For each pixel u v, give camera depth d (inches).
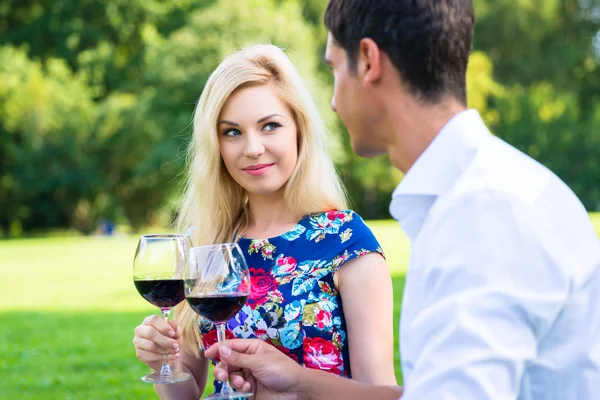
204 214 87.0
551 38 1291.8
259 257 83.5
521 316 41.0
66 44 1176.8
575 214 45.6
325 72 1117.1
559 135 1202.0
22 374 233.0
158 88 1120.8
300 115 82.9
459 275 42.1
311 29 1159.6
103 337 295.9
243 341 68.7
